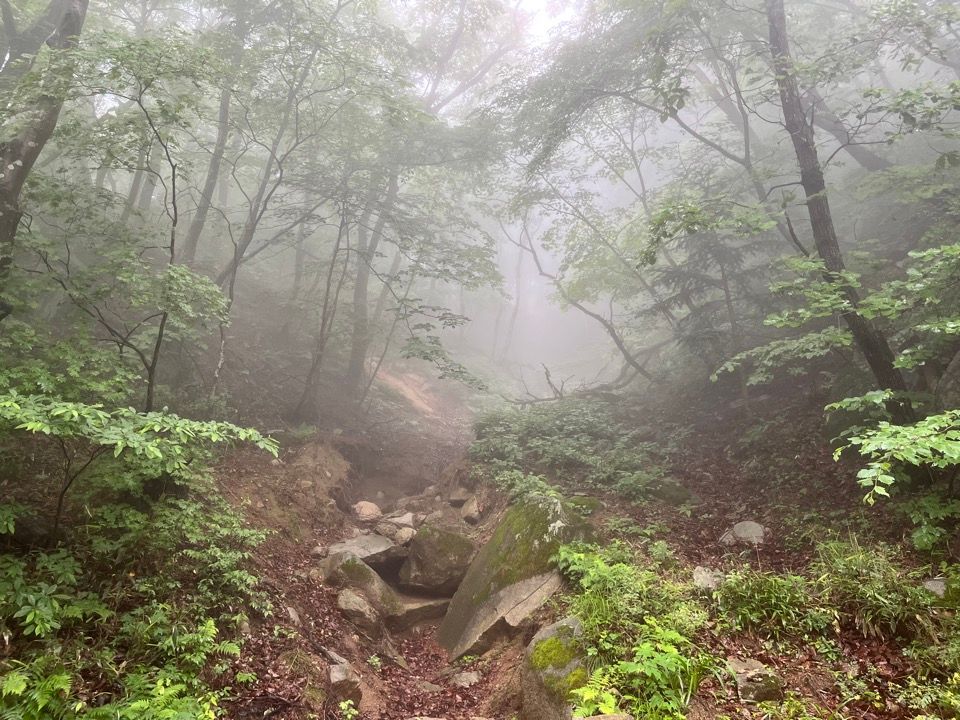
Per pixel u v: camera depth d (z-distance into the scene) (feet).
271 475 30.66
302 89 40.68
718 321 47.70
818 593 17.21
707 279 42.16
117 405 23.94
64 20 24.50
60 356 18.79
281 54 37.37
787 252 42.06
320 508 30.81
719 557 23.63
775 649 15.48
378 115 46.55
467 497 36.58
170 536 18.49
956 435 12.51
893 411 24.02
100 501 19.54
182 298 21.17
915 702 12.80
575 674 14.97
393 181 49.26
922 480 21.65
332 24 40.11
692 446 37.76
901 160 49.52
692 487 32.35
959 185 33.27
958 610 14.89
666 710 13.24
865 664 14.49
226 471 28.78
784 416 34.86
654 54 37.45
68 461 16.76
